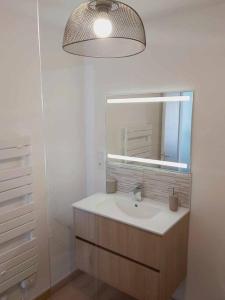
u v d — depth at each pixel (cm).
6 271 193
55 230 223
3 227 188
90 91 232
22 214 200
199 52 182
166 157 207
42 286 222
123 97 223
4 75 182
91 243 210
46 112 210
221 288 194
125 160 230
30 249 209
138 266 182
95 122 238
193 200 198
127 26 115
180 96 194
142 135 217
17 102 192
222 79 175
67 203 226
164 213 195
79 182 236
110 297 208
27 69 196
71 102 225
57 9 184
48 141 214
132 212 218
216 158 184
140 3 174
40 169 212
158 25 198
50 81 209
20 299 208
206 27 178
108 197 233
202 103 185
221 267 192
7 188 188
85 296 212
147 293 180
